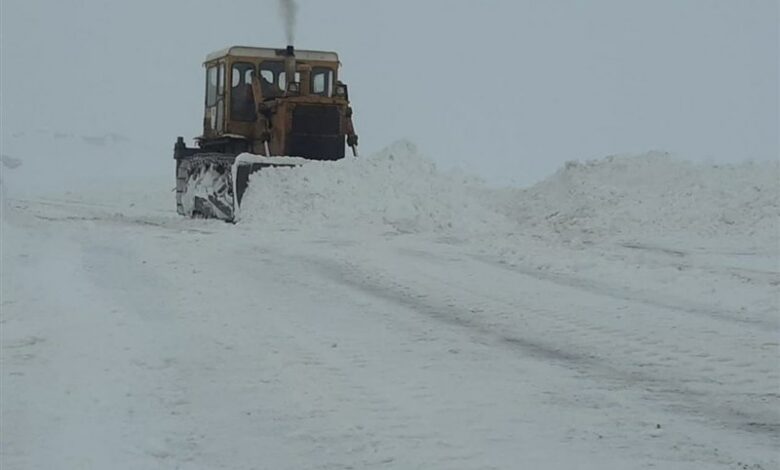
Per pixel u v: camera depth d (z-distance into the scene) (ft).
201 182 175.42
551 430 52.29
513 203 181.27
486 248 128.88
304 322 78.38
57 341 67.26
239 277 98.78
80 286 87.25
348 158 164.14
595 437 51.24
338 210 153.58
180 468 45.85
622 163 182.39
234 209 162.30
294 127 172.14
